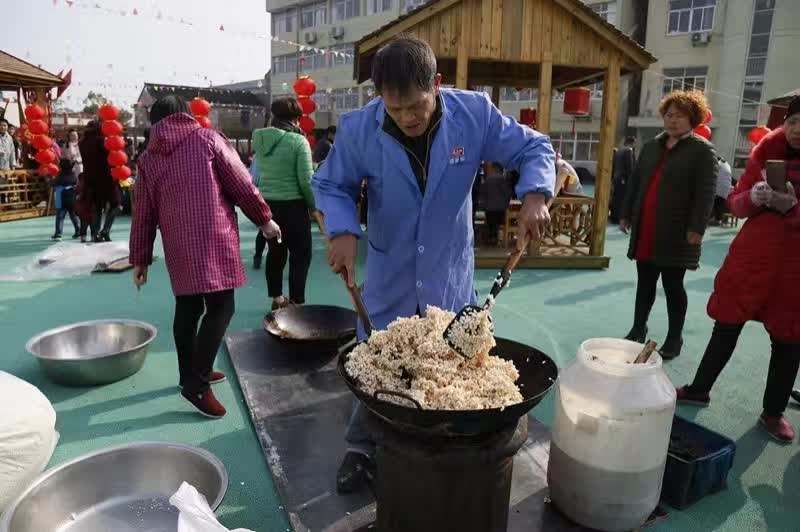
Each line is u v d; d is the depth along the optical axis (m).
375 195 2.14
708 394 3.09
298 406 2.96
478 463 1.62
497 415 1.51
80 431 2.78
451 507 1.68
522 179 1.97
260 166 4.39
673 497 2.25
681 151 3.47
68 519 2.05
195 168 2.71
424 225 2.08
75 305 4.84
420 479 1.67
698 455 2.38
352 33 28.23
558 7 6.20
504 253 6.75
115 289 5.33
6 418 2.13
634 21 24.14
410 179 2.03
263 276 5.88
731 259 2.79
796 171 2.55
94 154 7.21
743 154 21.73
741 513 2.24
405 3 26.20
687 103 3.36
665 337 4.29
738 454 2.65
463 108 2.04
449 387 1.65
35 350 3.31
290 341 3.43
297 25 30.97
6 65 10.55
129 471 2.18
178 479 2.17
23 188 10.09
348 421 2.82
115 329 3.68
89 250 6.18
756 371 3.62
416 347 1.78
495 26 6.16
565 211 7.12
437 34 6.13
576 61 6.36
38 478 2.01
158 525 2.05
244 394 3.09
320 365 3.46
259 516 2.19
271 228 3.02
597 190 6.65
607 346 2.25
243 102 30.38
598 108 25.09
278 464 2.45
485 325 1.73
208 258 2.71
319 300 5.18
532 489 2.30
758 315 2.75
